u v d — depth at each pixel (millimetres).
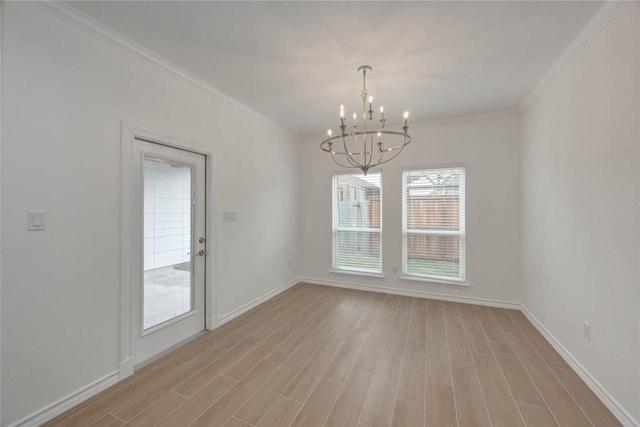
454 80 2689
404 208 4086
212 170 2930
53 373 1698
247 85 2820
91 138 1892
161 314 2490
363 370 2186
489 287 3625
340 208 4582
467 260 3723
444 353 2441
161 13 1777
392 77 2631
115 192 2041
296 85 2816
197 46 2152
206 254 2938
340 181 4586
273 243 4047
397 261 4117
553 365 2246
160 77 2359
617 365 1680
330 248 4602
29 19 1596
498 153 3568
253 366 2244
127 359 2105
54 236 1707
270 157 3967
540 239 2832
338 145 4555
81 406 1780
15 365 1547
